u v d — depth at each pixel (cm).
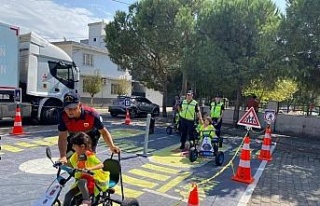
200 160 926
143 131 1495
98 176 387
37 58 1433
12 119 1486
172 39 2144
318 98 1858
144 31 2180
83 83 3409
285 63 1519
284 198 634
